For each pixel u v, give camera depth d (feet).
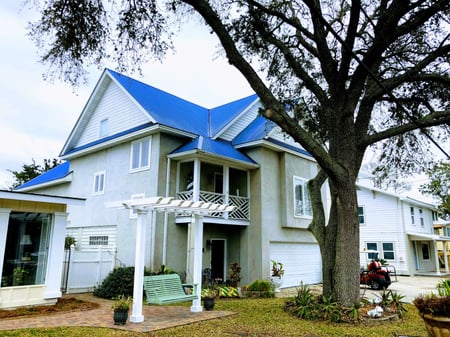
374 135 32.17
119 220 51.75
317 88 35.58
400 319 28.94
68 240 52.70
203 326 26.05
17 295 31.55
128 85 56.59
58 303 34.60
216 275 52.37
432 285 62.54
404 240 84.74
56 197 33.96
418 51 35.91
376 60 31.42
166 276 30.86
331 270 31.71
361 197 93.86
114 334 23.15
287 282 55.52
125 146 53.83
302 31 34.12
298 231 59.00
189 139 51.85
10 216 32.22
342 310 28.35
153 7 28.76
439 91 36.45
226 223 49.26
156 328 24.81
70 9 26.71
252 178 53.83
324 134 43.57
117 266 47.55
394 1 28.32
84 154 61.77
